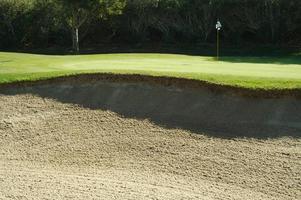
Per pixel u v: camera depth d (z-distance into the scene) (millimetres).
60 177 12281
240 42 50375
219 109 14992
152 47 50719
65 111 15906
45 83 17203
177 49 48938
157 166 12930
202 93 15594
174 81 16125
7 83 17203
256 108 14734
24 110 16078
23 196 10914
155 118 15125
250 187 11750
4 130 15203
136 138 14352
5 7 51031
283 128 13992
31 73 17859
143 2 51000
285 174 12219
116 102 16031
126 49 49750
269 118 14375
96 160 13469
